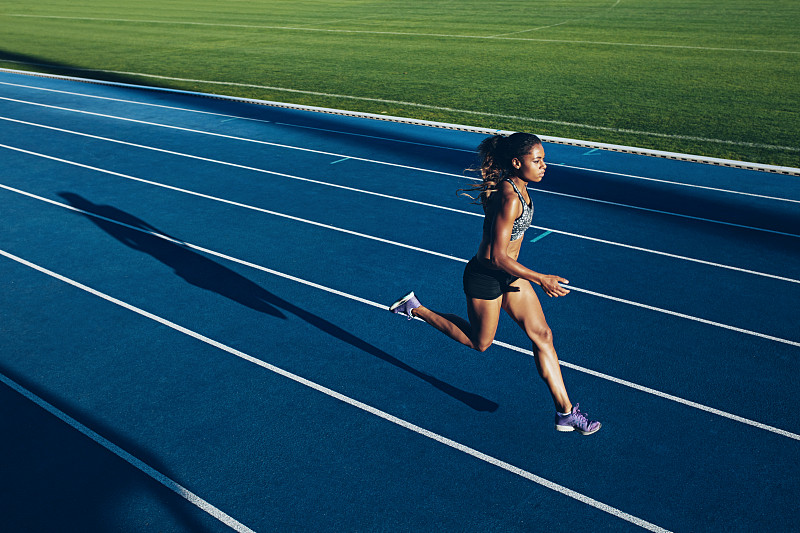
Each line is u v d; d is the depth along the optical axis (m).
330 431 4.54
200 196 9.52
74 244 7.82
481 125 13.73
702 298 6.50
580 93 16.47
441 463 4.23
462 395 4.94
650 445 4.39
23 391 5.01
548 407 4.80
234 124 13.87
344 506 3.88
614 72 19.02
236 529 3.73
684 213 8.88
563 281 3.61
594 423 4.29
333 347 5.60
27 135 12.90
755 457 4.28
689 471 4.15
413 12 34.84
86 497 3.96
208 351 5.55
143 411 4.77
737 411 4.75
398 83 17.95
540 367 4.21
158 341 5.71
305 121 14.15
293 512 3.84
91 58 22.38
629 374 5.21
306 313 6.19
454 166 10.98
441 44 24.66
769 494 3.96
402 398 4.91
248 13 34.97
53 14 34.34
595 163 11.19
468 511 3.84
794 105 14.93
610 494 3.97
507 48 23.59
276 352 5.53
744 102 15.28
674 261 7.37
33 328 5.94
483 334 4.34
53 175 10.49
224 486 4.05
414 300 4.68
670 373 5.22
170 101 16.20
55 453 4.34
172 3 39.56
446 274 7.03
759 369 5.27
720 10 33.06
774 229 8.33
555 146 12.27
